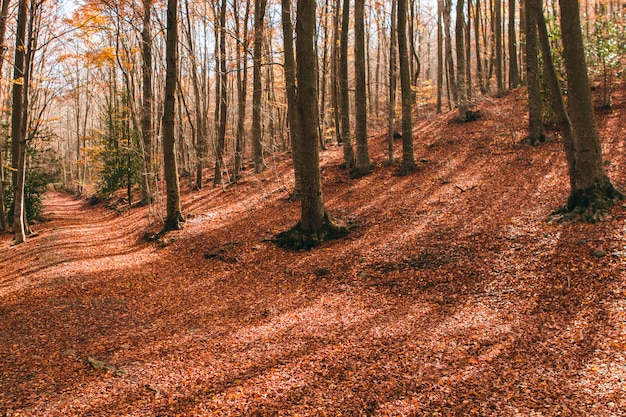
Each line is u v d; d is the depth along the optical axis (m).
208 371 6.28
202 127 29.31
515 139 16.97
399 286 9.16
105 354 6.99
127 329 8.16
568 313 6.71
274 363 6.43
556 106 9.77
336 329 7.56
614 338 5.77
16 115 19.50
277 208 16.58
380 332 7.21
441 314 7.61
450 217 11.78
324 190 17.23
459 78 21.50
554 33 16.84
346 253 11.30
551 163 13.59
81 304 9.57
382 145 22.08
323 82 25.23
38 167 24.06
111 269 12.55
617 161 12.23
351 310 8.42
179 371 6.32
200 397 5.52
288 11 15.20
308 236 12.48
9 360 6.64
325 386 5.63
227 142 32.25
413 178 16.00
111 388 5.79
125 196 31.08
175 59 15.48
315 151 12.38
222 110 22.14
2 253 15.50
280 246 12.85
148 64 23.14
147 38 21.78
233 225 15.59
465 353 6.13
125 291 10.60
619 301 6.59
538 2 9.55
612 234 8.37
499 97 24.28
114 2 16.50
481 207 11.87
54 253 14.63
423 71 44.97
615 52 16.45
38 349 7.12
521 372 5.43
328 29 24.30
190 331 7.98
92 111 50.16
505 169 14.32
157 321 8.59
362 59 16.97
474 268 8.99
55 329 8.08
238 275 11.45
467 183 14.03
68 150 53.50
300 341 7.18
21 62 18.72
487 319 7.10
